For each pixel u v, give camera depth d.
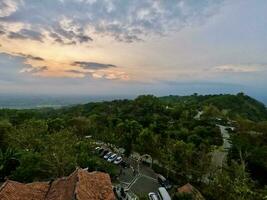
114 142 70.75
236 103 163.62
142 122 94.81
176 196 43.00
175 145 57.41
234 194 34.94
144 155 64.50
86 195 25.70
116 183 49.06
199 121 96.25
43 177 43.94
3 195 26.22
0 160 47.03
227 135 88.00
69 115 121.69
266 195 33.25
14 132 58.44
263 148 62.84
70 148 48.06
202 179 53.25
